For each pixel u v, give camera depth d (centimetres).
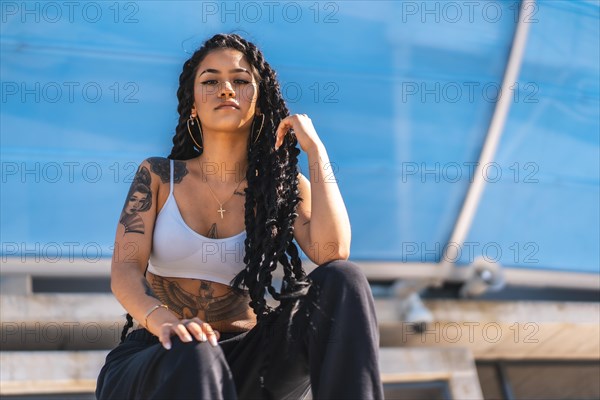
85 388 896
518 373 1083
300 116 397
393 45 1096
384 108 1091
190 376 309
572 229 1122
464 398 977
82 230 1013
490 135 1085
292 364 351
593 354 1096
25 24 1032
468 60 1096
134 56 1045
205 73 401
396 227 1074
